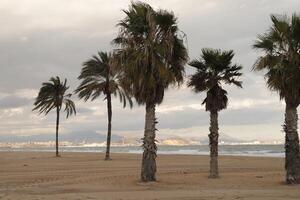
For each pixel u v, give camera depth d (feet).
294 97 70.95
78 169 110.11
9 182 79.66
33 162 143.95
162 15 74.28
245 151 348.59
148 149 76.89
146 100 75.77
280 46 71.61
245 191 62.64
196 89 82.74
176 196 57.52
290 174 71.72
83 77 158.10
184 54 77.20
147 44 73.87
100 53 156.25
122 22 75.36
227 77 81.41
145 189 67.41
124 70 74.49
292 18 70.95
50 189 68.13
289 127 71.92
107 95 159.74
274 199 53.72
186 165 123.44
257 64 72.54
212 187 69.41
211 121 83.35
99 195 59.52
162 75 73.56
